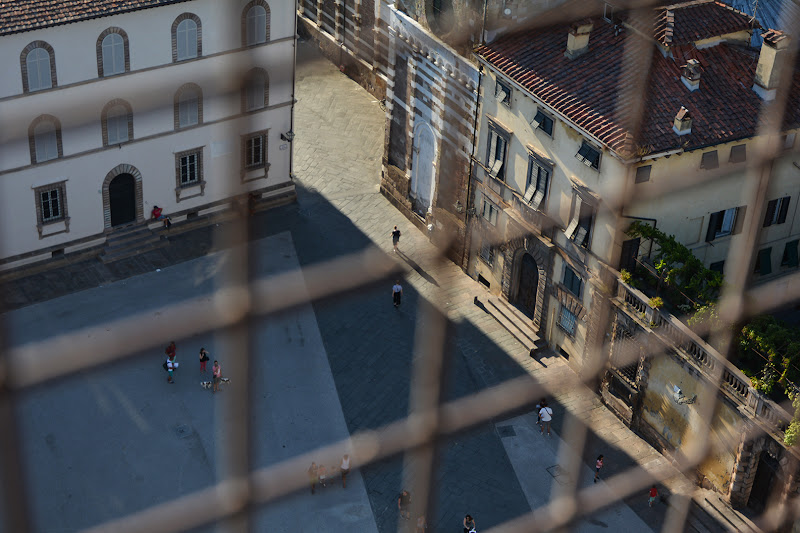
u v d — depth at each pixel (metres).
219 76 54.25
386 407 48.47
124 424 46.66
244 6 52.25
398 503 44.12
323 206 59.09
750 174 46.06
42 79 49.25
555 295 50.62
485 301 53.59
